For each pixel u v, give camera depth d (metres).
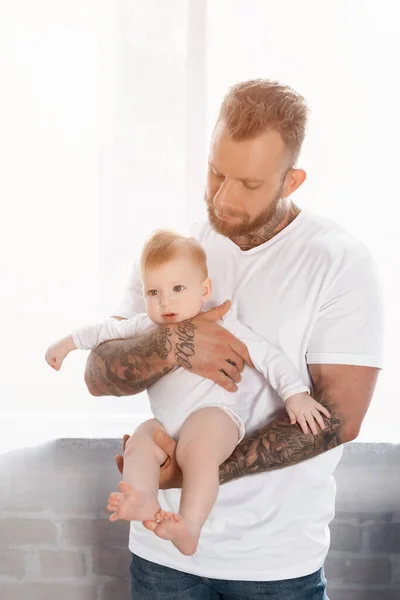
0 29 2.36
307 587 1.67
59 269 2.41
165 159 2.38
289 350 1.68
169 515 1.45
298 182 1.69
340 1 2.31
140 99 2.37
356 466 2.34
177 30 2.34
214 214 1.69
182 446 1.61
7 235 2.40
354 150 2.34
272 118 1.60
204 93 2.35
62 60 2.36
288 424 1.64
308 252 1.69
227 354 1.68
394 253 2.36
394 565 2.36
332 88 2.33
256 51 2.33
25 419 2.41
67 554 2.40
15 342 2.42
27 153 2.38
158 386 1.74
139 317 1.84
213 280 1.75
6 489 2.40
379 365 1.66
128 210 2.40
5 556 2.41
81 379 2.42
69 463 2.39
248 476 1.66
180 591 1.71
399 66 2.32
